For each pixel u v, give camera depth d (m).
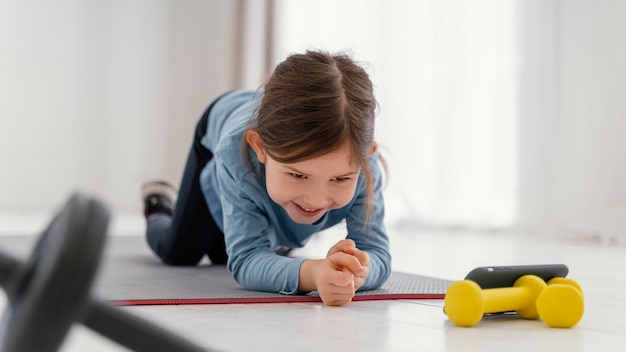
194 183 1.74
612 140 3.28
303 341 0.88
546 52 3.46
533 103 3.48
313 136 1.09
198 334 0.91
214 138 1.63
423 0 3.89
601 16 3.31
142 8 4.97
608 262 2.19
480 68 3.64
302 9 4.55
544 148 3.46
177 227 1.78
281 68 1.21
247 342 0.86
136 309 1.11
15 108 4.62
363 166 1.17
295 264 1.25
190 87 5.06
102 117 4.85
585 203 3.33
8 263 0.53
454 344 0.89
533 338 0.95
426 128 3.86
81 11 4.80
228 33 4.97
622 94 3.26
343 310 1.14
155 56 5.00
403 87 3.93
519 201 3.49
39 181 4.66
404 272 1.75
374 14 4.10
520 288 1.09
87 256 0.48
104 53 4.87
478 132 3.64
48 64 4.70
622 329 1.04
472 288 1.00
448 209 3.70
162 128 5.00
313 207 1.16
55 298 0.47
